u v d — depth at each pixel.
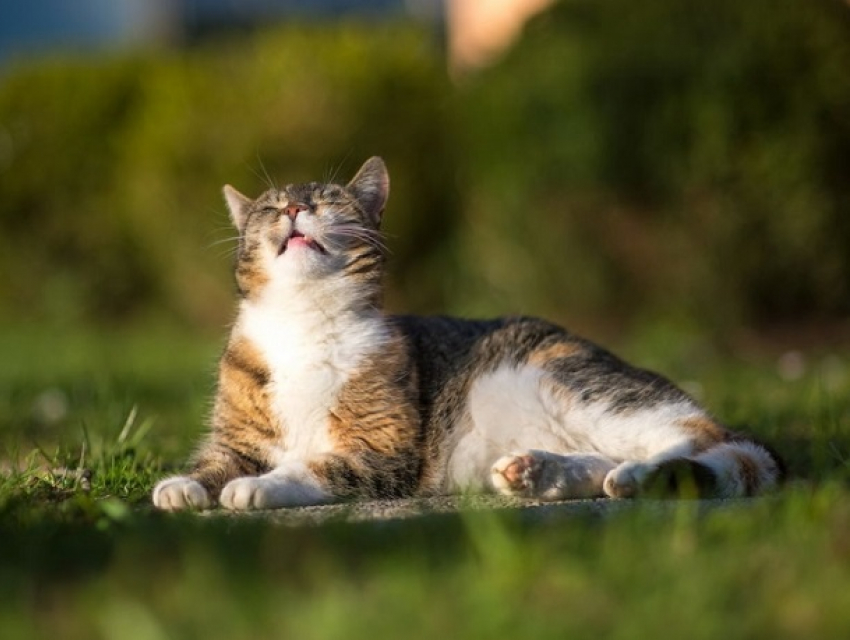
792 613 4.47
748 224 15.16
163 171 18.84
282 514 6.50
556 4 16.27
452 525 5.73
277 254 7.81
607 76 15.30
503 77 16.12
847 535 5.29
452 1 23.52
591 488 6.95
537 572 4.83
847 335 15.34
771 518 5.65
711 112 15.00
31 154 20.34
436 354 7.92
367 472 7.31
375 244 8.04
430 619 4.40
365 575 4.98
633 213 15.50
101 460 8.20
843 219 15.21
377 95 18.47
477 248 17.05
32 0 27.62
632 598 4.59
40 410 12.04
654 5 15.56
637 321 15.75
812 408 10.23
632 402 7.56
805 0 15.27
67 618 4.59
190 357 16.14
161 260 19.47
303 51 18.73
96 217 20.23
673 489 6.77
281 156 18.20
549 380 7.68
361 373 7.52
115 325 20.55
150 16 26.89
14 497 6.77
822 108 15.02
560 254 15.88
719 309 15.42
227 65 19.41
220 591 4.71
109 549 5.50
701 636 4.27
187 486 6.84
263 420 7.58
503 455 7.73
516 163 15.95
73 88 20.38
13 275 20.89
